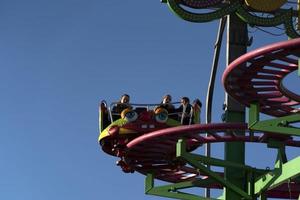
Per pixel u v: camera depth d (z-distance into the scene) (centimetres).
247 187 3189
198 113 3281
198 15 3119
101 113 3316
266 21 3159
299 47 2423
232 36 3366
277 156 3020
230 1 3156
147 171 3416
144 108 3266
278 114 3102
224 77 2709
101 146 3350
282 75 2709
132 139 3234
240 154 3275
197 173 3462
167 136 3012
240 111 3306
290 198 3272
